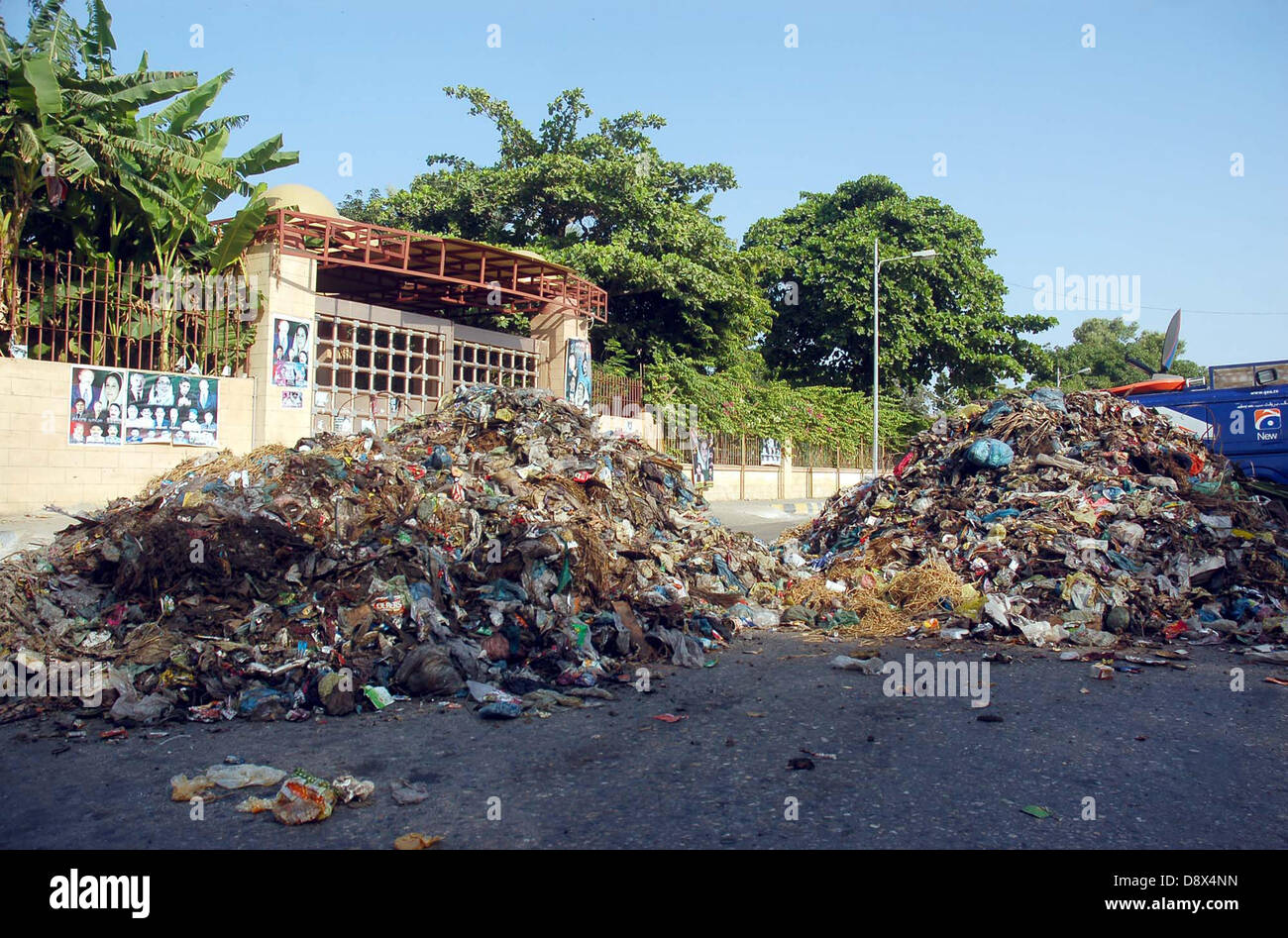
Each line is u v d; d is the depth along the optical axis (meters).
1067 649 7.50
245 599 6.49
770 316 33.25
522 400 10.59
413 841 3.59
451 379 20.03
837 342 36.00
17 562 6.97
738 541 10.55
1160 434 11.62
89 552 7.18
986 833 3.70
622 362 26.23
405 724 5.31
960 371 38.91
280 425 16.22
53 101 13.46
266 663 5.92
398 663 6.09
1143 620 8.08
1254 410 13.94
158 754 4.77
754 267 31.33
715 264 27.80
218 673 5.81
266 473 8.13
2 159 13.86
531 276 21.25
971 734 5.09
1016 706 5.70
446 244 18.52
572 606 7.20
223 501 7.32
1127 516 9.45
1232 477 10.92
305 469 8.00
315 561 6.82
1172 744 4.89
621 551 8.47
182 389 15.12
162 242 16.11
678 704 5.77
